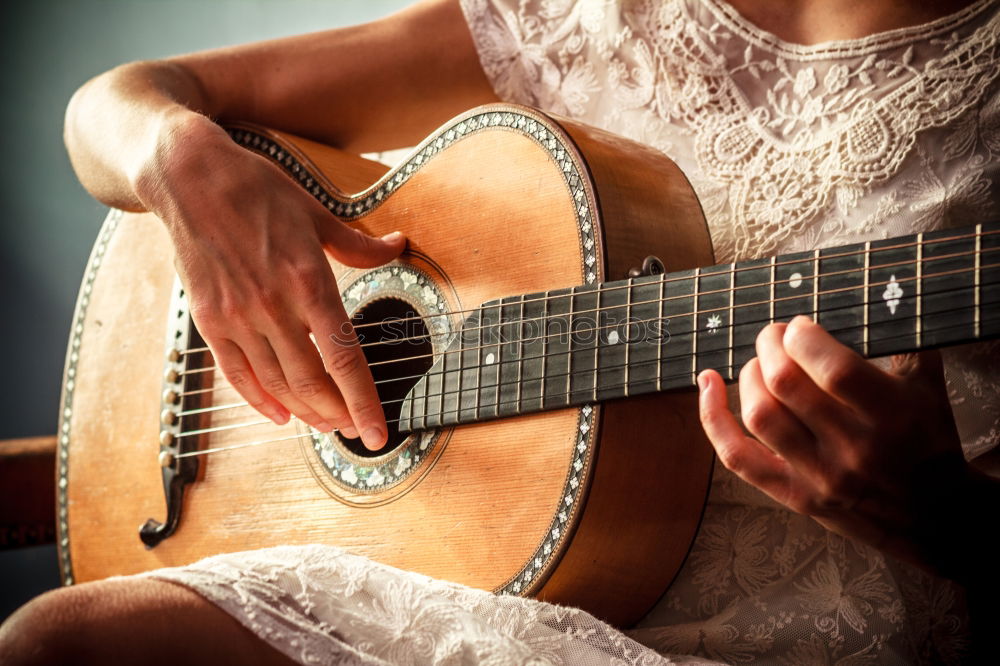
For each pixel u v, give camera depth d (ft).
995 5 3.52
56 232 11.21
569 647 3.08
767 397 2.74
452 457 3.63
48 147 11.24
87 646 2.67
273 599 3.00
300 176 4.69
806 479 2.82
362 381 3.67
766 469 2.85
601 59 4.50
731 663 3.52
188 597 2.88
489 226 3.77
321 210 3.96
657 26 4.24
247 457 4.28
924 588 3.44
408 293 3.95
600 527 3.36
